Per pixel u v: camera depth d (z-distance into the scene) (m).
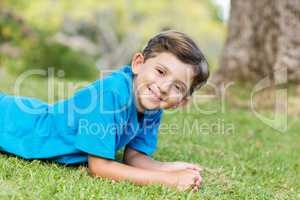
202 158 3.91
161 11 21.52
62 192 2.58
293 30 6.93
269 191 3.18
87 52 21.25
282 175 3.62
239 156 4.07
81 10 19.91
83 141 2.95
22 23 13.88
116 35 23.17
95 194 2.60
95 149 2.92
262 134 5.14
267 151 4.33
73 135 3.08
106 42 22.88
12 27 13.14
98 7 20.45
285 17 6.95
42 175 2.81
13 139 3.20
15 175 2.78
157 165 3.35
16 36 13.12
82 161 3.15
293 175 3.68
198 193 2.85
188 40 2.98
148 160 3.39
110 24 22.33
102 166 2.95
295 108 6.55
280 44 6.96
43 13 18.19
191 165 3.33
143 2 21.31
